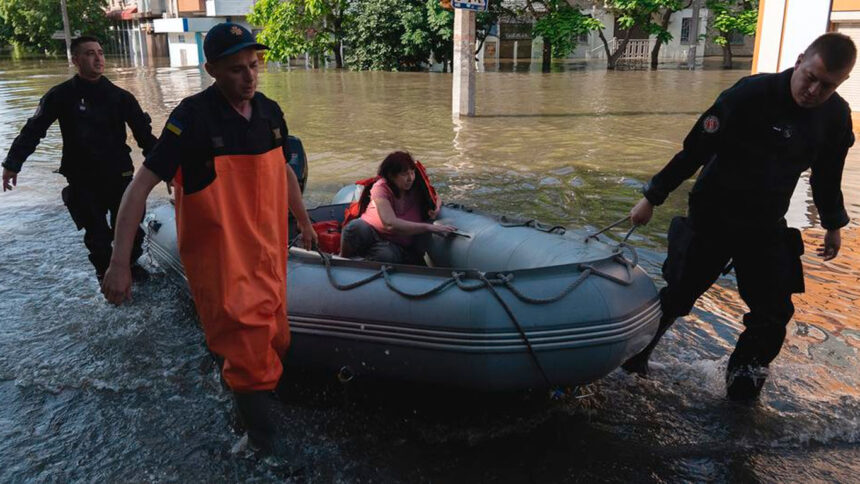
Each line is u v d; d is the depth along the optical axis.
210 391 3.65
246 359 2.78
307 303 3.45
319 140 11.12
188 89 20.09
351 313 3.34
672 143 10.73
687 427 3.30
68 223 6.69
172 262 4.69
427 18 25.98
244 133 2.71
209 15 35.31
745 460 3.04
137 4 46.44
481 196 7.43
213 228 2.69
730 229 3.25
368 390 3.67
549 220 6.52
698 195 3.33
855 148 10.21
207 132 2.64
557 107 15.25
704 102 16.03
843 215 3.35
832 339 4.14
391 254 4.13
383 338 3.26
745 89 3.04
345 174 8.66
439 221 4.50
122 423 3.37
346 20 28.28
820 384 3.66
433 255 4.45
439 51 26.55
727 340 4.20
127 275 2.69
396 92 18.56
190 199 2.67
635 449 3.13
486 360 3.10
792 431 3.25
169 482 2.92
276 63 31.39
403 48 26.47
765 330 3.35
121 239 2.65
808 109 2.99
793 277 3.32
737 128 3.10
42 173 8.99
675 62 30.03
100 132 4.78
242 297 2.74
